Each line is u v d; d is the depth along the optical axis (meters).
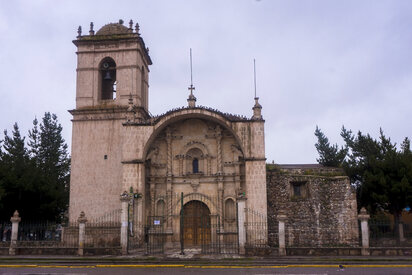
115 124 32.38
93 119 32.53
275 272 17.25
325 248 22.64
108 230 30.09
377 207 35.53
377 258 20.98
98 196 31.12
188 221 30.64
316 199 31.02
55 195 36.03
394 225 29.44
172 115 30.02
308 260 20.72
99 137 32.28
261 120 29.41
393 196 31.56
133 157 29.53
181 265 19.45
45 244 26.12
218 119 29.80
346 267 18.73
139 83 34.09
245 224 25.17
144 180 30.38
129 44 33.84
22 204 34.34
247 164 28.89
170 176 31.02
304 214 30.88
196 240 30.20
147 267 19.12
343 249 22.59
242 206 23.61
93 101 33.16
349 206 30.28
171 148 31.77
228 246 28.14
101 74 34.69
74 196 31.31
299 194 32.03
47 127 54.62
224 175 30.86
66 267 19.31
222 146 31.50
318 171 35.19
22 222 33.78
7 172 34.28
